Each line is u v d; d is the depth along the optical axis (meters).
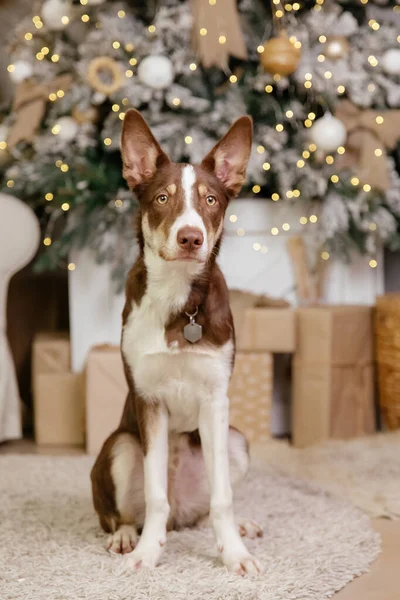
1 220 3.94
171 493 2.60
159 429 2.37
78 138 4.09
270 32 4.23
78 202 4.05
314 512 2.86
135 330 2.35
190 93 4.05
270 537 2.58
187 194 2.26
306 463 3.62
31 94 4.24
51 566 2.29
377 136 4.09
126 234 4.07
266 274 4.35
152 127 3.96
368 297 4.50
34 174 4.06
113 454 2.47
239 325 4.02
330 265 4.42
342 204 4.09
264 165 3.99
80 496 3.12
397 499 3.02
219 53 3.80
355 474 3.41
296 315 4.06
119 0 4.31
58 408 4.27
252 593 2.06
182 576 2.19
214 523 2.31
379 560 2.43
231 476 2.57
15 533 2.62
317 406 4.00
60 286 5.28
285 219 4.33
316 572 2.25
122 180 4.16
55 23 4.21
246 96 4.09
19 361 5.17
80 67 4.05
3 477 3.42
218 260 4.30
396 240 4.21
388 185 4.04
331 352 3.98
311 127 4.02
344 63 4.09
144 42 3.99
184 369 2.32
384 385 4.09
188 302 2.29
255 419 4.07
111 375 3.93
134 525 2.55
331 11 4.27
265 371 4.06
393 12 4.77
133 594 2.06
